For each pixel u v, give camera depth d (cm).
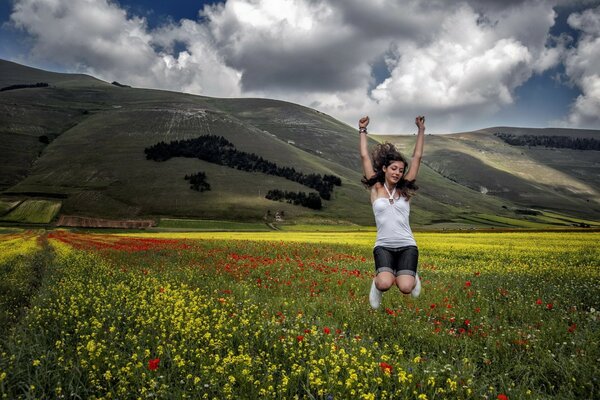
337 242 4003
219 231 9694
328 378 534
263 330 757
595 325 781
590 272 1566
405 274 466
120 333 775
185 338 700
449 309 940
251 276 1576
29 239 5019
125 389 527
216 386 539
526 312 916
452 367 579
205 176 16588
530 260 2158
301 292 1220
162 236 6347
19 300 1153
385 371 524
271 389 512
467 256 2478
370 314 902
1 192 14212
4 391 515
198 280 1430
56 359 616
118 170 16412
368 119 548
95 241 3916
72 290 1148
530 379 576
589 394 529
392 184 511
